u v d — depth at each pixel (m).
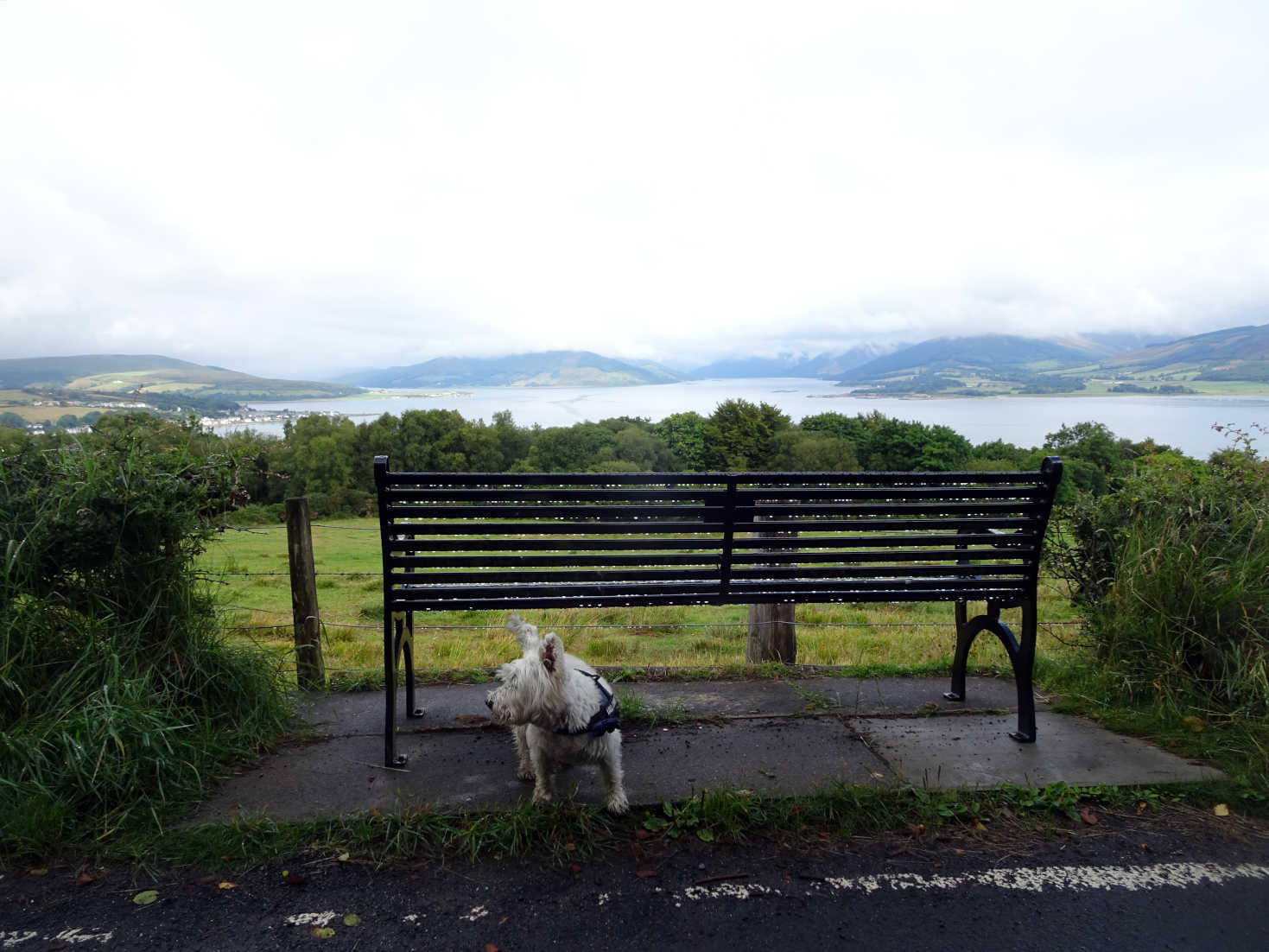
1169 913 2.66
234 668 4.00
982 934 2.54
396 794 3.38
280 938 2.47
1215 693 4.27
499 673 3.16
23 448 3.87
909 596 4.07
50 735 3.18
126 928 2.51
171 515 3.76
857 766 3.69
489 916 2.61
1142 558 4.71
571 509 3.78
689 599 3.98
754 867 2.91
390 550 3.69
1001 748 3.92
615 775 3.25
